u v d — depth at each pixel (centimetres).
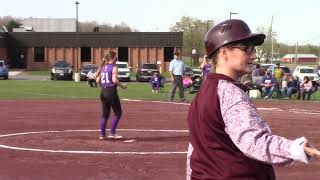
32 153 1366
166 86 5128
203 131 372
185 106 2802
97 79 1602
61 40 8675
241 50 383
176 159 1288
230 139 365
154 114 2381
